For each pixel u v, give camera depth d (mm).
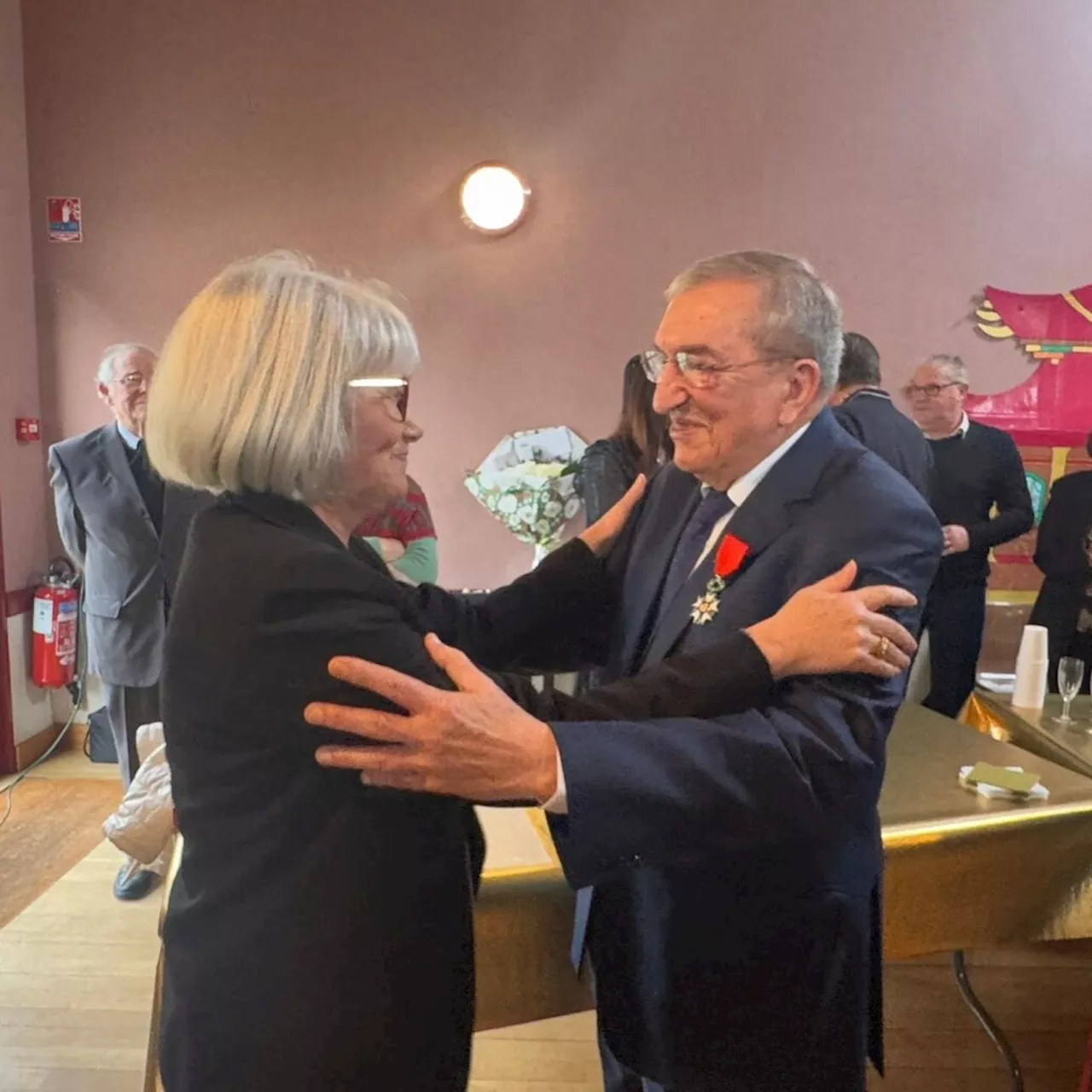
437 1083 973
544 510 3428
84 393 3650
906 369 3604
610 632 1342
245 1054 915
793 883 1098
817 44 3438
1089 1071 1817
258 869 916
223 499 953
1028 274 3545
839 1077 1121
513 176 3455
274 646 857
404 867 935
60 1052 2090
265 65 3449
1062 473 3600
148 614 2840
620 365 3578
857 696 997
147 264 3564
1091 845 1573
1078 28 3422
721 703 983
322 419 890
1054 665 2787
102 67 3461
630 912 1215
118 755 3164
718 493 1197
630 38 3426
